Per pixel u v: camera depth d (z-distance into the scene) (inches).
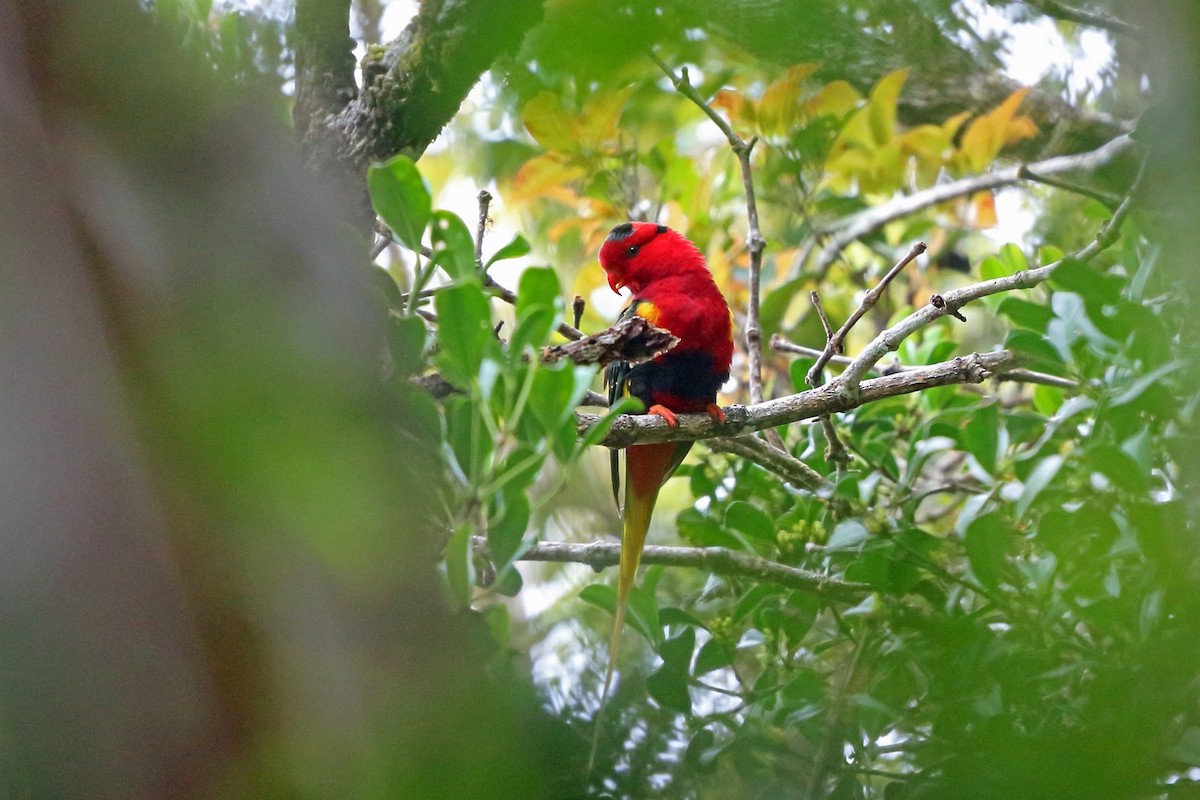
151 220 168.6
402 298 293.6
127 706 148.6
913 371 343.3
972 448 335.9
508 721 174.6
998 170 570.9
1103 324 302.5
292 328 171.0
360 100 336.5
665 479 416.5
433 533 232.2
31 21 172.7
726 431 357.4
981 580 308.0
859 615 347.6
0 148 162.7
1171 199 201.6
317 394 167.2
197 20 317.4
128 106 175.0
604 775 272.5
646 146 551.2
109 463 153.0
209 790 148.5
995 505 346.3
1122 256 359.3
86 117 170.6
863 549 335.3
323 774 153.9
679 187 548.7
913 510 357.4
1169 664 216.7
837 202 554.6
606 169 513.3
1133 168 443.5
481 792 163.2
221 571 155.3
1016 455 364.2
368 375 183.8
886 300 550.0
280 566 158.7
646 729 308.0
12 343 153.8
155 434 156.5
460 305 217.0
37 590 148.6
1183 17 176.9
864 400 342.6
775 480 414.0
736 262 590.6
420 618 173.2
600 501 585.6
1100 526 300.5
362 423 175.9
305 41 344.8
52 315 155.9
